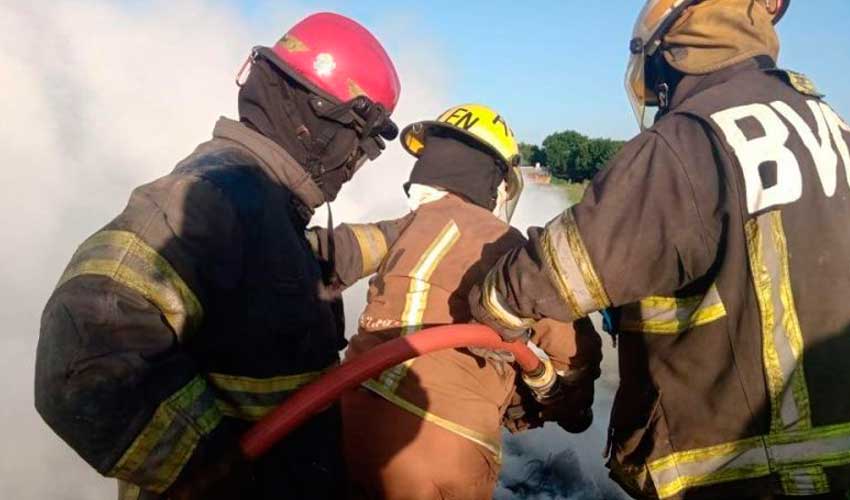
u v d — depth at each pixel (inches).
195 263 55.7
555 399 93.8
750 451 61.5
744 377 61.2
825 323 60.4
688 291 64.0
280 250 61.2
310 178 67.8
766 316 60.2
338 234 98.2
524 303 65.4
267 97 67.8
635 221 60.8
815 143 63.3
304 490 64.9
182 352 55.2
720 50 67.9
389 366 68.2
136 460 51.6
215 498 55.3
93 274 52.4
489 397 87.1
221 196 57.7
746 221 60.1
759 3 70.0
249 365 60.8
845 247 61.4
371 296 92.2
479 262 87.8
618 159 63.6
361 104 68.6
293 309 61.9
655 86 75.3
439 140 98.3
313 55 68.4
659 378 65.6
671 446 65.2
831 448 60.2
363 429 84.5
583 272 61.5
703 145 61.7
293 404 60.8
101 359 50.3
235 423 61.1
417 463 82.0
